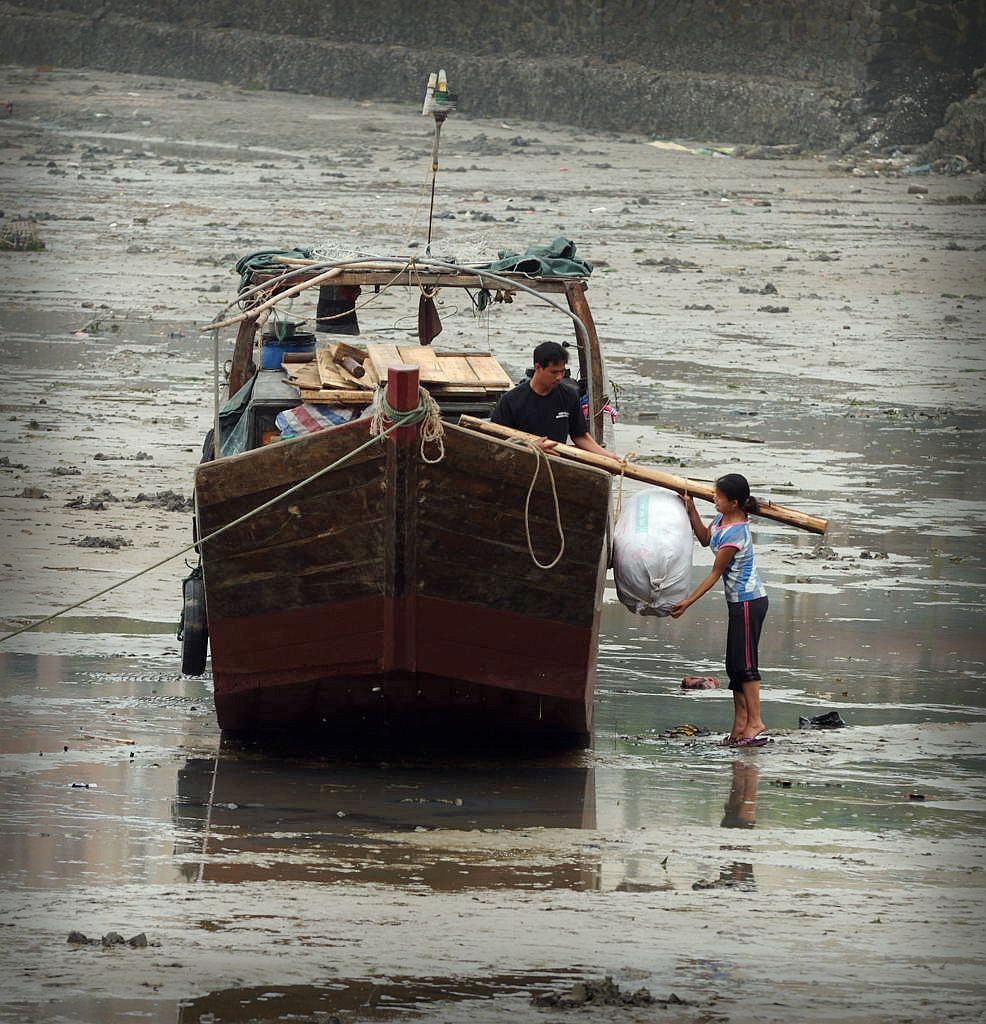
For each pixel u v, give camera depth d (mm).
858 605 50219
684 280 128000
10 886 26391
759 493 65250
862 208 183250
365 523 35000
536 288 43000
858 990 22766
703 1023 21453
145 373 88875
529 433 38469
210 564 35625
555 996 22047
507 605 35969
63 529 56219
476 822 31266
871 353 101125
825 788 34062
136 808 31375
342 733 37688
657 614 38812
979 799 33375
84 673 41938
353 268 42188
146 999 21766
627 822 31500
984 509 63750
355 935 24422
